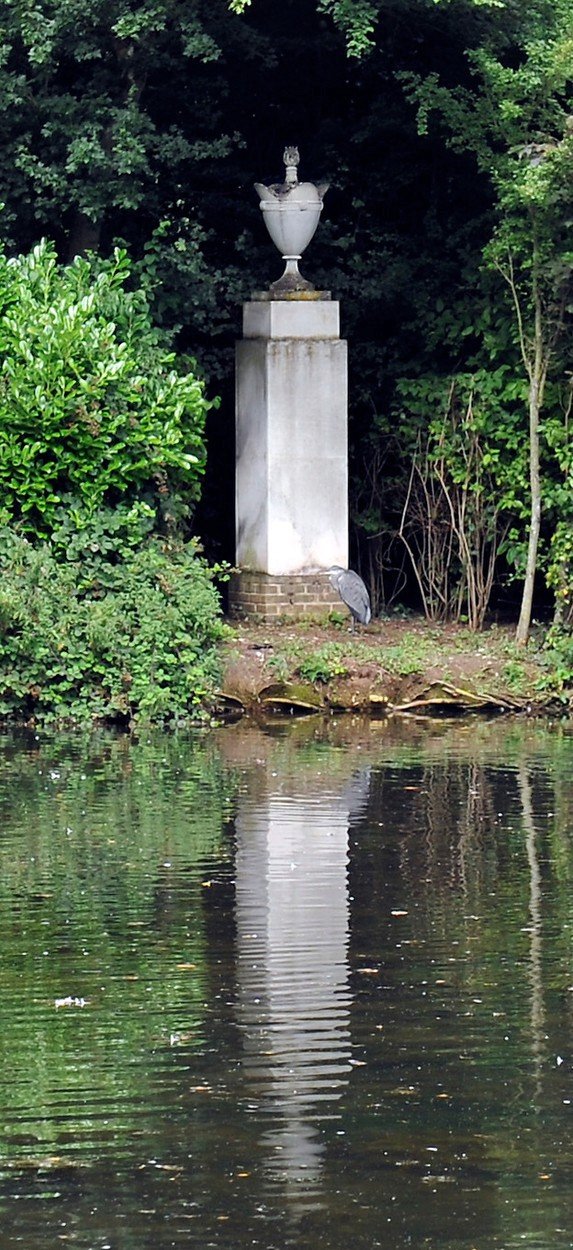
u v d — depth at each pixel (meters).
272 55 22.86
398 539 23.45
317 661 19.98
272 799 15.55
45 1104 9.27
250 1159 8.67
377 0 21.72
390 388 23.55
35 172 21.55
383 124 23.50
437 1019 10.39
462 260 23.17
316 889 12.88
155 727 19.09
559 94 21.12
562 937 11.85
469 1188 8.40
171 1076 9.59
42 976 11.08
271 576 21.84
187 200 23.97
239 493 22.41
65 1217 8.16
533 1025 10.33
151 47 21.92
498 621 22.73
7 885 12.93
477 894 12.77
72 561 19.94
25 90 21.38
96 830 14.47
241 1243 7.95
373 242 24.33
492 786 16.05
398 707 19.91
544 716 19.78
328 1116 9.12
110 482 20.11
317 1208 8.22
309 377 21.81
